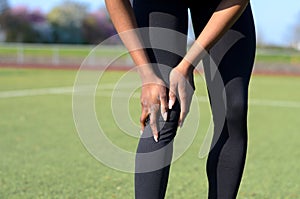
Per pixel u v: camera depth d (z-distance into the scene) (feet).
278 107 25.64
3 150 13.05
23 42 114.11
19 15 114.73
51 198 8.57
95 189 9.25
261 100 29.17
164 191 5.31
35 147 13.53
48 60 71.56
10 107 23.04
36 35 114.83
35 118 19.49
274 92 35.04
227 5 4.85
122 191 9.14
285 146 14.49
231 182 5.58
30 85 36.35
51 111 21.74
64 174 10.41
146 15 5.36
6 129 16.70
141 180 5.19
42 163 11.50
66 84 37.52
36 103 24.94
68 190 9.14
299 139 15.84
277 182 10.07
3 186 9.30
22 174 10.34
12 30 114.52
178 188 9.38
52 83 38.45
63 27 114.73
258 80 50.14
